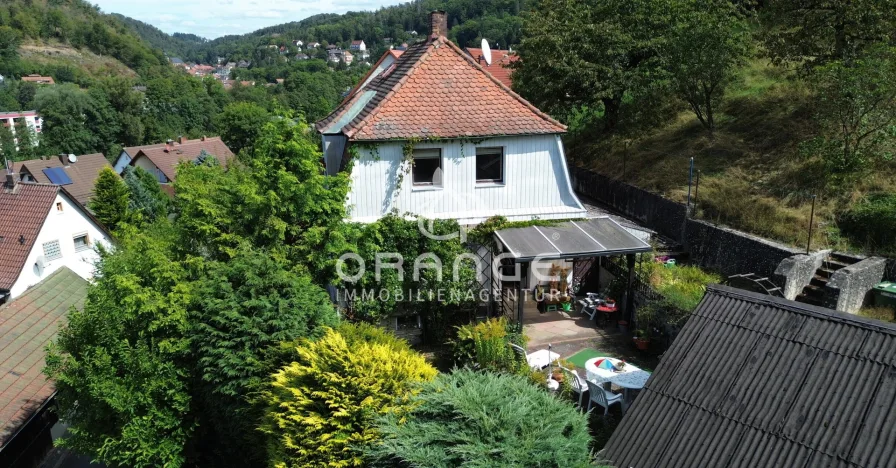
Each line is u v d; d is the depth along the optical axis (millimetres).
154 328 11430
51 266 30078
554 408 8320
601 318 16078
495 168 16344
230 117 81688
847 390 7559
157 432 11445
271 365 10883
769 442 7531
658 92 24531
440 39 17250
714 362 8750
